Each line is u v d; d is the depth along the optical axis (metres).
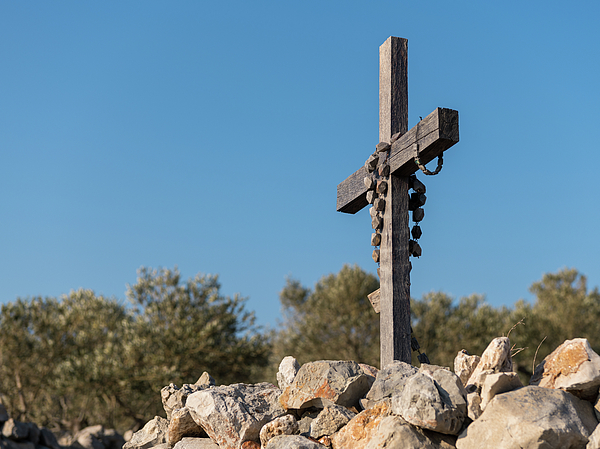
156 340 17.02
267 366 19.50
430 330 18.50
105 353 17.28
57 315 19.66
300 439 3.30
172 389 4.91
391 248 4.34
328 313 18.55
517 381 3.02
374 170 4.66
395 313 4.23
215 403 3.84
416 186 4.41
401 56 4.72
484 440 2.75
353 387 3.64
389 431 2.93
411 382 2.99
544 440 2.61
